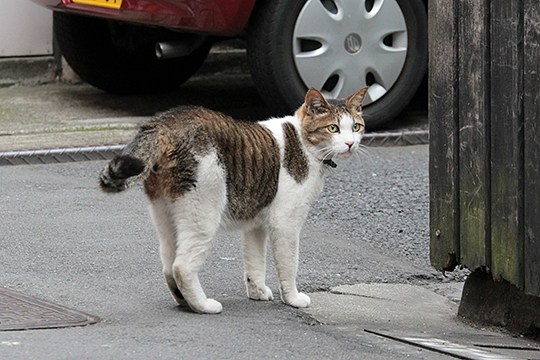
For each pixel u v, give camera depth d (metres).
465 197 10.18
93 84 20.89
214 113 9.95
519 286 9.59
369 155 17.39
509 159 9.59
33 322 9.23
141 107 20.14
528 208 9.43
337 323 10.00
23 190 14.84
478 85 9.89
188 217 9.62
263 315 9.97
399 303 11.04
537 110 9.25
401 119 19.61
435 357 8.88
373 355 8.81
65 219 13.39
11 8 22.03
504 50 9.55
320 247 12.68
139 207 14.12
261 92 17.81
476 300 10.59
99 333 8.96
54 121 18.78
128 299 10.29
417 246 12.97
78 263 11.53
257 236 10.42
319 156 10.31
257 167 9.94
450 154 10.32
